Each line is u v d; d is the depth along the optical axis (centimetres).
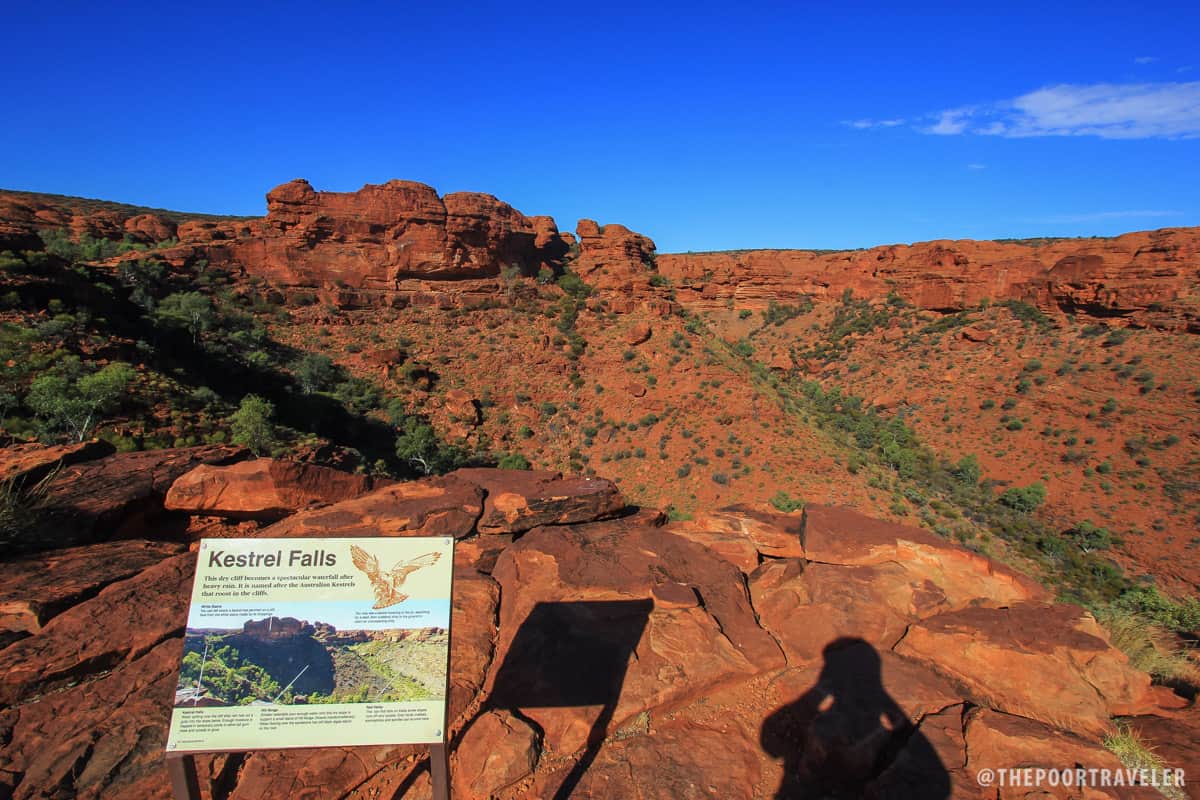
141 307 5988
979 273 9581
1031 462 6041
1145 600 1199
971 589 738
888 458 5934
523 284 8688
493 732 520
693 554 805
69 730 515
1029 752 477
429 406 6234
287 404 5566
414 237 8262
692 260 12938
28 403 3203
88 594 710
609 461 5475
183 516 1073
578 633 645
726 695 595
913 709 541
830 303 11350
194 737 424
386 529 884
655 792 480
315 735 431
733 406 5784
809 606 704
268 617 450
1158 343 6962
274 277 7844
